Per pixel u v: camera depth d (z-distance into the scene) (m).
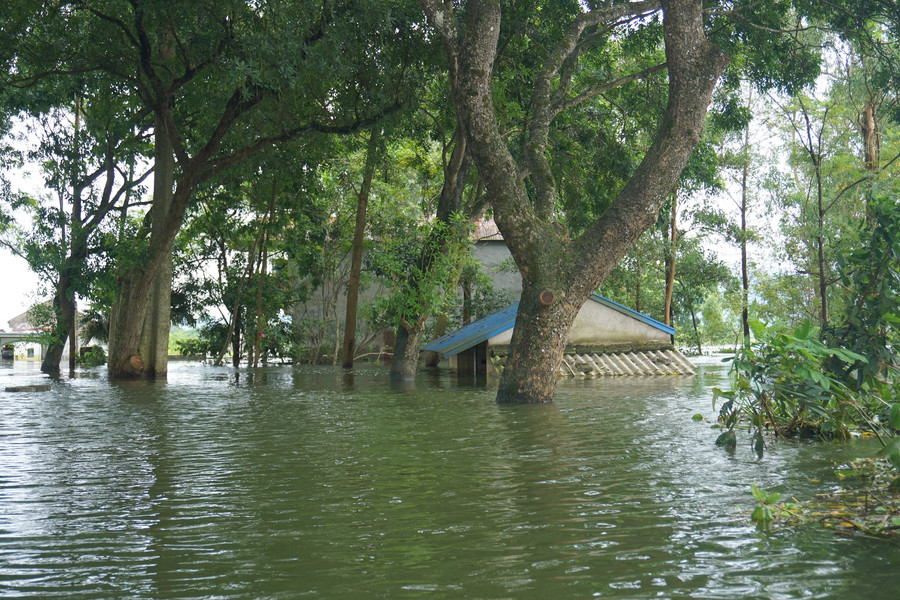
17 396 14.13
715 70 11.59
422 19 16.92
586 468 5.77
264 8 14.91
